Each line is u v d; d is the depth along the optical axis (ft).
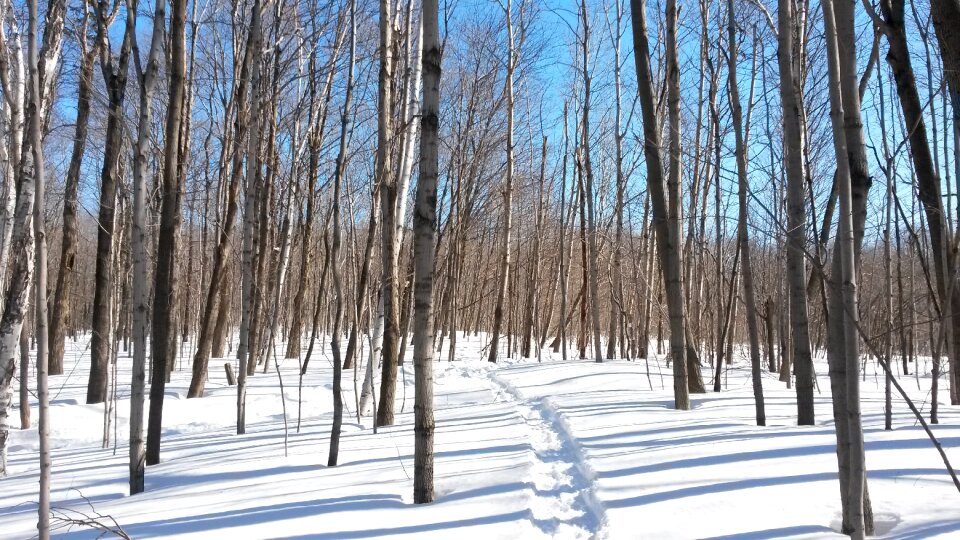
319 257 86.74
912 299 19.81
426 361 14.80
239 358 27.17
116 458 23.57
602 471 16.65
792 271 22.71
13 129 23.43
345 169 27.20
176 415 34.55
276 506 14.48
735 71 23.56
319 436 24.23
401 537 12.26
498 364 63.10
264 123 38.60
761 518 12.25
